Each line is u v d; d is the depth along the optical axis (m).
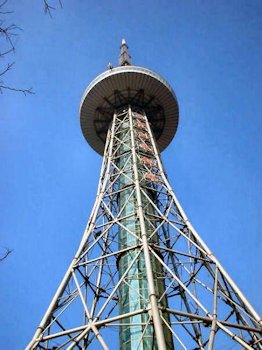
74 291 33.25
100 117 58.66
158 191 44.06
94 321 29.14
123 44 71.19
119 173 45.94
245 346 27.44
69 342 29.31
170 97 57.66
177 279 31.84
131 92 57.09
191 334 33.09
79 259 36.25
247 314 31.56
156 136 60.53
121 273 37.59
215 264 35.06
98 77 56.28
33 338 29.53
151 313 27.09
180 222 39.44
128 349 31.91
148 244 33.91
